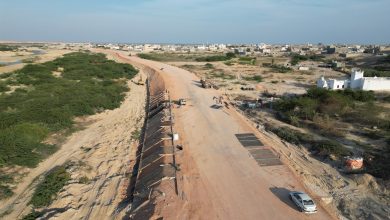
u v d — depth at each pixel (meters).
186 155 31.80
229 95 64.88
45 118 45.12
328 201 24.58
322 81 67.12
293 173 28.27
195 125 41.53
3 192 27.56
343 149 33.78
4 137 36.28
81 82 73.25
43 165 33.50
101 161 34.56
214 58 147.38
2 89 62.06
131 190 28.19
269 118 47.88
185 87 69.31
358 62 133.62
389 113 47.38
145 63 124.88
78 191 28.30
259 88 72.06
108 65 104.88
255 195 24.48
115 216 24.11
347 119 45.59
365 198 25.30
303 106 49.19
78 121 48.56
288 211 22.38
